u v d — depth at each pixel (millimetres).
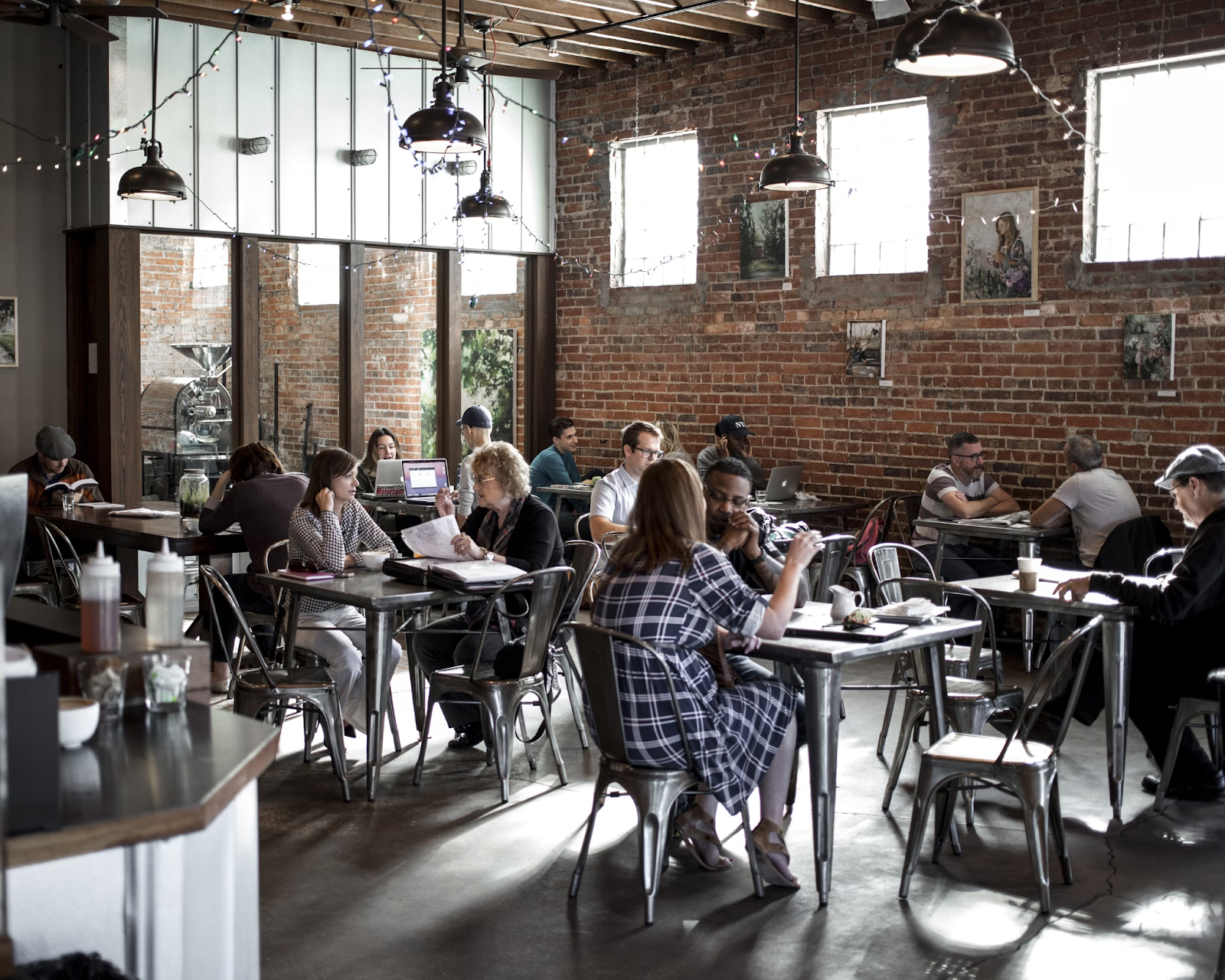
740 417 7906
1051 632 5953
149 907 1897
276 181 8133
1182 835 4035
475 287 9133
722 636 3584
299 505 5051
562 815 4195
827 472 7836
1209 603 4168
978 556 6859
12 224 7645
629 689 3279
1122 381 6543
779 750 3582
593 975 2998
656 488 3361
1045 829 3398
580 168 9195
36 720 1723
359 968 3029
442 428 9047
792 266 7930
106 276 7535
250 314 8117
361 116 8477
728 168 8234
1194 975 3020
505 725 4348
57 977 1725
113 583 2369
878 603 4695
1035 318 6852
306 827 4051
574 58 8797
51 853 1724
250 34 7965
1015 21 6820
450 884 3574
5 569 2561
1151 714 4359
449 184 8891
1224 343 6188
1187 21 6250
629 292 8938
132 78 7516
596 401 9250
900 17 7281
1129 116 6559
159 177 6273
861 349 7602
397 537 8156
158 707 2348
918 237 7395
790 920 3342
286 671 4457
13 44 7547
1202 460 4230
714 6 7324
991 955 3129
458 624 5039
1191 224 6379
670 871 3727
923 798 3494
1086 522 6141
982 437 7113
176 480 7883
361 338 8602
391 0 7176
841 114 7707
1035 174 6805
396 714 5570
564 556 5379
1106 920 3348
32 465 6789
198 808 1863
